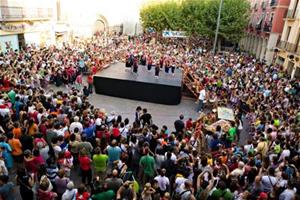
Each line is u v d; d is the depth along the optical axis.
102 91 20.64
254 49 42.41
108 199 6.49
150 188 6.87
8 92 12.71
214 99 18.78
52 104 12.32
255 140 11.23
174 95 19.67
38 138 8.35
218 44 41.97
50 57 22.77
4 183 6.50
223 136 11.30
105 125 10.77
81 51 26.88
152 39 45.62
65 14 40.16
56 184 7.07
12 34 27.23
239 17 38.66
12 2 27.05
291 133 11.98
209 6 39.03
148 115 12.95
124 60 27.58
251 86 20.36
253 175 8.33
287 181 7.76
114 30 57.84
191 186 7.19
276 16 34.69
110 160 8.81
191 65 26.05
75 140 8.92
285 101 16.75
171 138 9.65
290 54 28.64
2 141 8.34
